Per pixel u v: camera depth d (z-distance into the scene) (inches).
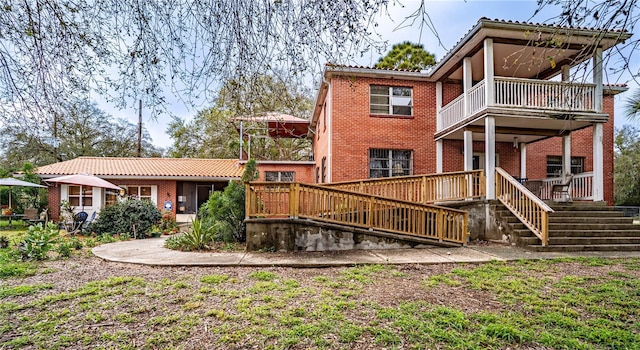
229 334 140.5
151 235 482.0
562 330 147.0
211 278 224.8
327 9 121.9
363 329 144.3
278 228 333.1
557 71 504.1
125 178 702.5
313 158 816.9
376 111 556.1
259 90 139.4
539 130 485.7
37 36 115.6
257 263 269.3
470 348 129.2
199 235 343.3
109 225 465.1
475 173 446.6
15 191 677.3
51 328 147.0
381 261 282.4
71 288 204.2
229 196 404.5
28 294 193.6
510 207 402.0
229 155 1135.0
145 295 190.4
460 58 481.7
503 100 428.1
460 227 379.6
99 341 135.3
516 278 229.6
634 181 933.2
